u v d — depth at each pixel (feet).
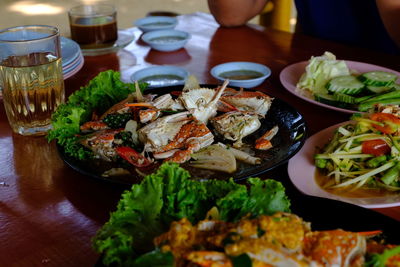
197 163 1.68
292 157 1.69
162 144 1.75
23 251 1.31
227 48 2.98
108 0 7.93
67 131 1.75
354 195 1.58
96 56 2.86
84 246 1.32
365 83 2.27
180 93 2.08
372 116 1.79
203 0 8.02
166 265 0.93
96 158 1.69
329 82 2.33
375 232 1.12
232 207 1.16
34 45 1.88
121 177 1.57
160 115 1.92
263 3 3.67
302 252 0.98
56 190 1.59
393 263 0.95
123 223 1.12
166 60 2.79
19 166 1.72
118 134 1.78
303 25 3.79
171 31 3.12
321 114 2.12
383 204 1.42
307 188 1.55
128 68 2.67
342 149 1.73
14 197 1.56
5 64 1.84
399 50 3.42
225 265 0.92
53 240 1.35
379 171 1.63
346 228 1.21
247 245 0.94
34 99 1.86
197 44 3.07
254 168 1.62
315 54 2.86
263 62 2.75
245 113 1.92
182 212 1.18
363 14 3.46
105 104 2.08
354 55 2.83
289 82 2.41
